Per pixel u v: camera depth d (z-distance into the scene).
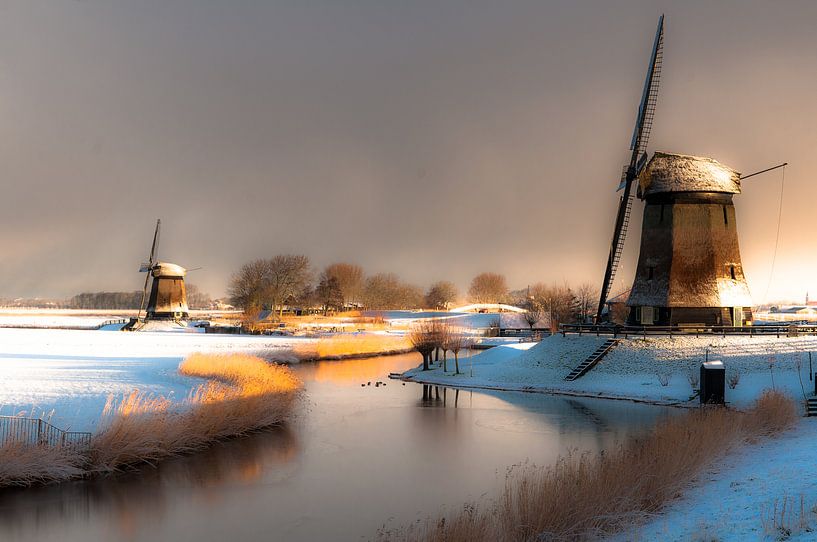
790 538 13.39
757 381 40.00
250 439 30.14
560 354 50.56
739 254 50.69
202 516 20.11
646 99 52.41
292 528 19.17
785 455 21.86
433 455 27.53
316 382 49.69
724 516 15.89
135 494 21.89
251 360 45.31
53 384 33.75
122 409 26.97
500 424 34.09
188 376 40.12
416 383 50.03
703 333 47.97
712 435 23.20
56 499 21.20
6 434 23.70
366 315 147.62
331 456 27.31
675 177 49.62
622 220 53.50
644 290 50.94
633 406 38.91
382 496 22.11
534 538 15.82
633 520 16.62
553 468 24.73
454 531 15.92
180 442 27.14
